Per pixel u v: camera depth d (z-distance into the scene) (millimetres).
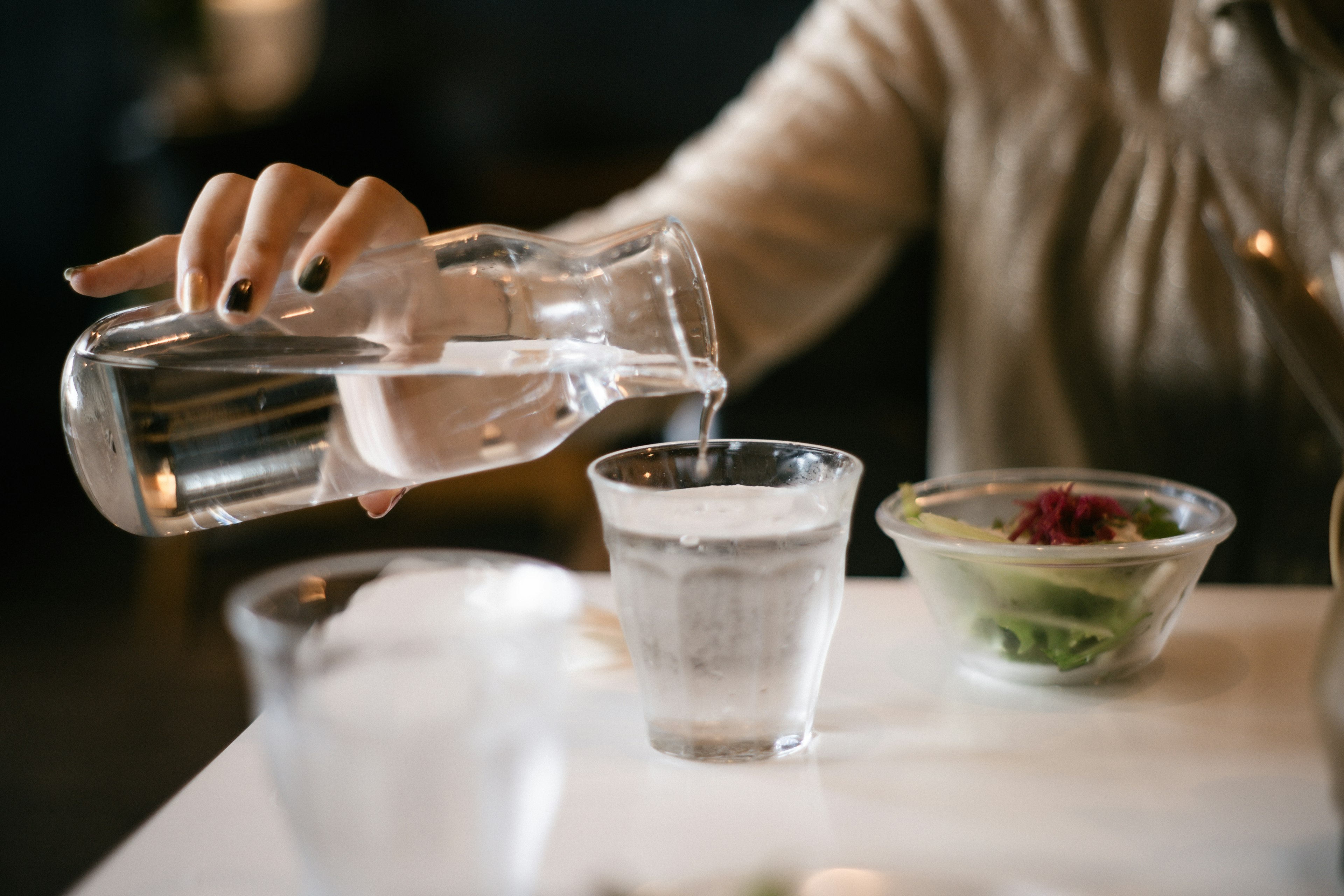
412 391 536
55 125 3520
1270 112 1041
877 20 1227
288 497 582
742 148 1230
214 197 559
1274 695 562
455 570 400
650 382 539
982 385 1224
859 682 594
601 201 3176
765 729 500
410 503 2764
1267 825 440
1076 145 1143
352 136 2691
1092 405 1171
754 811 458
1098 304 1149
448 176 3055
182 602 2381
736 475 547
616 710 562
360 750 294
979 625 574
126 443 554
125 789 1690
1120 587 544
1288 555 1056
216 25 3533
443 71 3648
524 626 310
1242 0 1024
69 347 3545
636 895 385
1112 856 420
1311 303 532
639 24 3537
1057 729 530
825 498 486
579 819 451
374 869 301
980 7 1175
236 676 2092
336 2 3598
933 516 613
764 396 1863
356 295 538
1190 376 1100
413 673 301
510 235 570
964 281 1242
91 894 403
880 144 1229
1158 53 1111
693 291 548
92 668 2135
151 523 587
